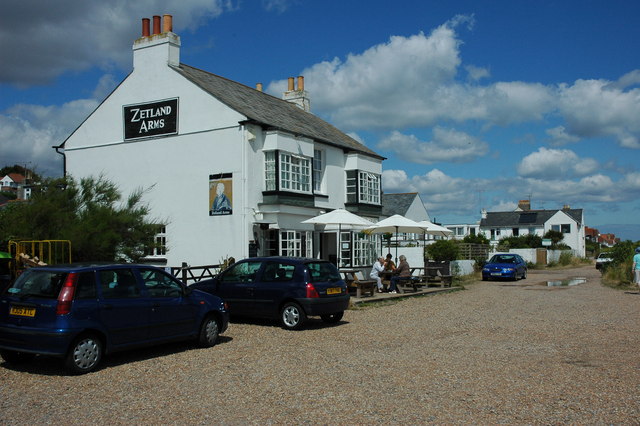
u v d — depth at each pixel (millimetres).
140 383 7660
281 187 20156
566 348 10148
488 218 78062
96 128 23000
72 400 6840
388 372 8258
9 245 14180
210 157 20250
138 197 17422
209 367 8633
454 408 6461
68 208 15523
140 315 9133
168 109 21266
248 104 22266
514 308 16484
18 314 8344
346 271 18875
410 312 15523
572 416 6141
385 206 46562
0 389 7371
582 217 76812
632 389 7234
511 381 7695
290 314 12461
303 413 6289
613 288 23938
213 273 19781
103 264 9133
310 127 24641
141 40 22000
